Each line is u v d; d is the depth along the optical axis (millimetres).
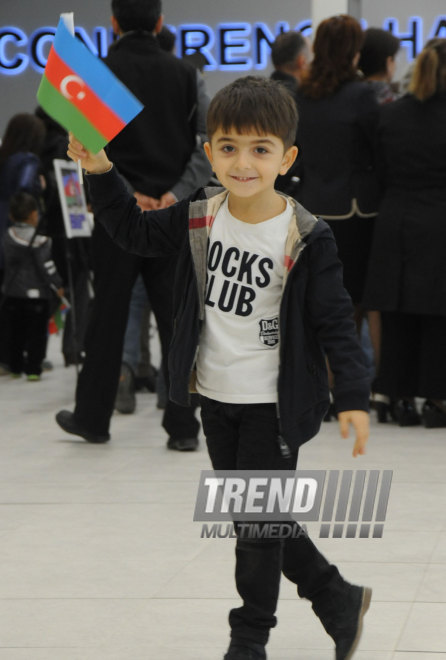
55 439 6309
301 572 2914
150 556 3980
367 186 6586
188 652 3057
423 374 6449
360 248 6680
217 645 3104
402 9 15328
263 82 2748
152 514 4566
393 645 3066
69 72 2617
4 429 6684
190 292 2840
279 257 2773
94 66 2621
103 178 2877
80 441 6227
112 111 2633
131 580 3707
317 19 7746
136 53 5832
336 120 6512
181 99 5844
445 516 4426
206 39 16016
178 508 4656
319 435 6215
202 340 2867
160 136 5828
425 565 3799
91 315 6047
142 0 5840
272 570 2811
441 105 6305
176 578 3719
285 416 2748
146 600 3498
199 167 5906
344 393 2725
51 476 5320
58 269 9195
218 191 2922
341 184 6562
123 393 7086
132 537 4234
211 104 2738
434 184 6383
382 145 6461
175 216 2936
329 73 6555
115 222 2941
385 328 6578
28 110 16484
